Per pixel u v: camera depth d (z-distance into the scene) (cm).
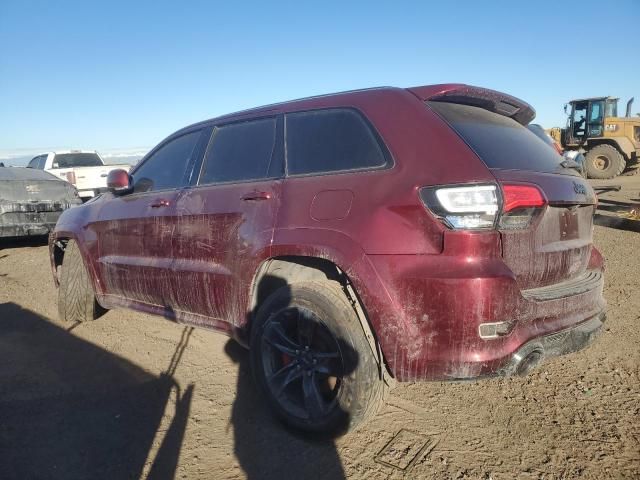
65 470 254
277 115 325
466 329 225
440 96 279
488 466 248
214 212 323
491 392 321
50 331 455
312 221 272
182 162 377
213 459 262
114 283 414
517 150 276
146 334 442
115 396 331
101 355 398
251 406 314
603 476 239
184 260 347
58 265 504
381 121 273
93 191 1311
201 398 326
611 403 302
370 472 247
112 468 256
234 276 308
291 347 278
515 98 312
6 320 488
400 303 237
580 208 293
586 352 372
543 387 325
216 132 361
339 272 274
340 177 273
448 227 230
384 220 245
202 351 402
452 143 249
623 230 882
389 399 316
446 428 282
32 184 817
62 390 339
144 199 388
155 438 282
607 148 1914
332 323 258
